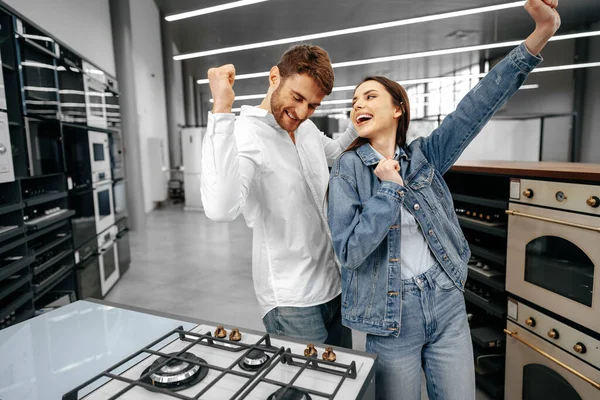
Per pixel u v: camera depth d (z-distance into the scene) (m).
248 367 0.72
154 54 9.55
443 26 7.72
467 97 1.12
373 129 1.08
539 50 1.02
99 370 0.77
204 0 7.33
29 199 2.40
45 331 0.94
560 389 1.51
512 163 2.02
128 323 0.96
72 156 3.03
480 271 2.00
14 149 2.23
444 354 1.12
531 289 1.61
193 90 16.30
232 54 11.06
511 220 1.70
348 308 1.12
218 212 0.96
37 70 2.44
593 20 7.57
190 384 0.68
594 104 7.82
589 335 1.36
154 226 6.86
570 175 1.39
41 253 2.46
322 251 1.32
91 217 3.29
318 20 7.77
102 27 5.93
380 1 6.53
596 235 1.31
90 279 3.18
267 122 1.24
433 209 1.11
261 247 1.32
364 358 0.76
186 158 8.65
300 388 0.64
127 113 6.42
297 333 1.26
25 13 3.73
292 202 1.26
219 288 3.67
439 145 1.17
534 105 9.19
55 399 0.68
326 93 1.14
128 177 6.39
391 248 1.07
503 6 5.43
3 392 0.70
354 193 1.07
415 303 1.08
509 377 1.79
